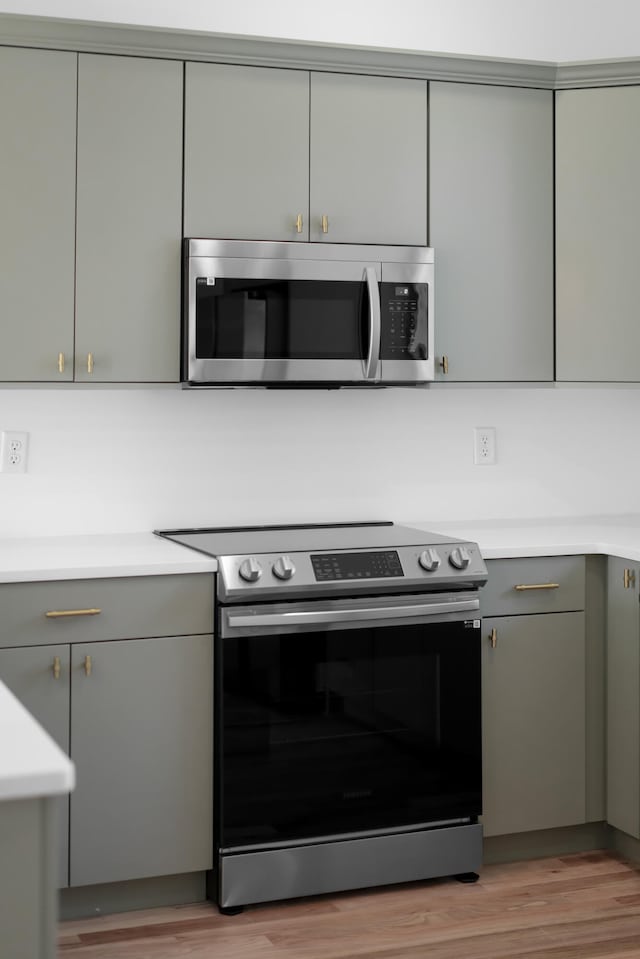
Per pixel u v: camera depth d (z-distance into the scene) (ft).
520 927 9.37
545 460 12.79
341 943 9.07
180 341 10.55
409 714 10.04
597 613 10.83
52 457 11.12
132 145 10.30
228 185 10.58
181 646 9.49
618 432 12.98
